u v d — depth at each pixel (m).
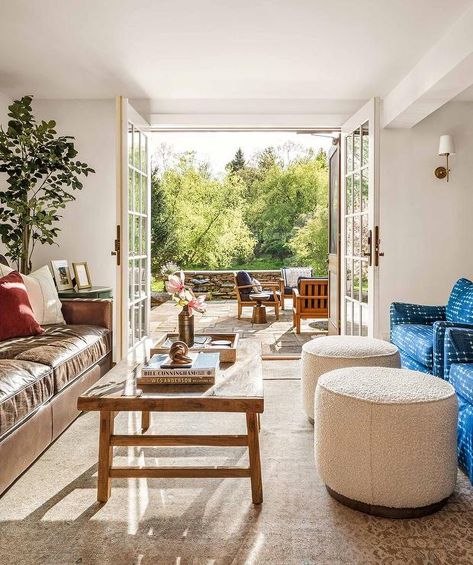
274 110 4.83
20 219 4.01
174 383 2.14
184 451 2.52
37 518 1.89
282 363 4.51
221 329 6.76
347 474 1.93
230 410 1.92
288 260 13.42
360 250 4.50
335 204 5.46
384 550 1.68
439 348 2.76
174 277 2.72
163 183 12.95
